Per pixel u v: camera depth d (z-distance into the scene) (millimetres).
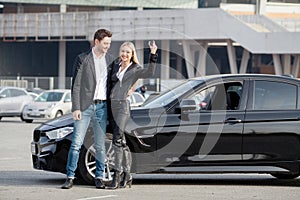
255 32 55469
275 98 11766
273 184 12281
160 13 56594
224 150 11430
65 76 70312
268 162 11516
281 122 11547
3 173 13547
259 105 11688
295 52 54656
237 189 11539
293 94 11805
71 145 11125
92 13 62625
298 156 11547
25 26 67562
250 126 11484
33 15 67188
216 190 11359
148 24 57062
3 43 73750
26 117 34719
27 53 75500
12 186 11555
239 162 11469
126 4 72375
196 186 11852
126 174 11328
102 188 11242
